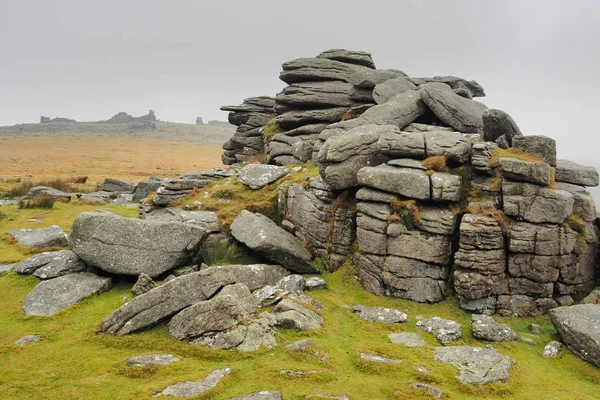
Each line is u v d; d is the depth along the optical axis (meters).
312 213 19.84
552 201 15.49
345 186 18.98
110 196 39.38
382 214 16.81
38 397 9.24
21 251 19.72
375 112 22.89
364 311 14.84
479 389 10.28
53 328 12.76
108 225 16.53
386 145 18.41
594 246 16.72
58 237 20.56
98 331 12.24
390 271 16.33
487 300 15.48
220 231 20.61
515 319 15.19
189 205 22.94
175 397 9.22
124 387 9.73
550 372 11.73
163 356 11.00
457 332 13.20
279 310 13.35
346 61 33.28
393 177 16.88
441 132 18.73
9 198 36.81
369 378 10.44
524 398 10.20
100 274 16.64
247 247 19.09
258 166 25.23
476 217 15.71
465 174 17.50
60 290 15.06
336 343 12.09
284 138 29.09
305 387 9.83
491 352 11.95
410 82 27.83
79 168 83.94
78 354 11.20
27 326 13.05
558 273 15.73
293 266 18.44
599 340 12.03
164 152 135.75
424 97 22.67
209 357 11.00
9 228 24.22
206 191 24.34
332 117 28.55
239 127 40.00
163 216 22.25
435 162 17.25
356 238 18.70
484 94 32.97
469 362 11.42
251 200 22.91
